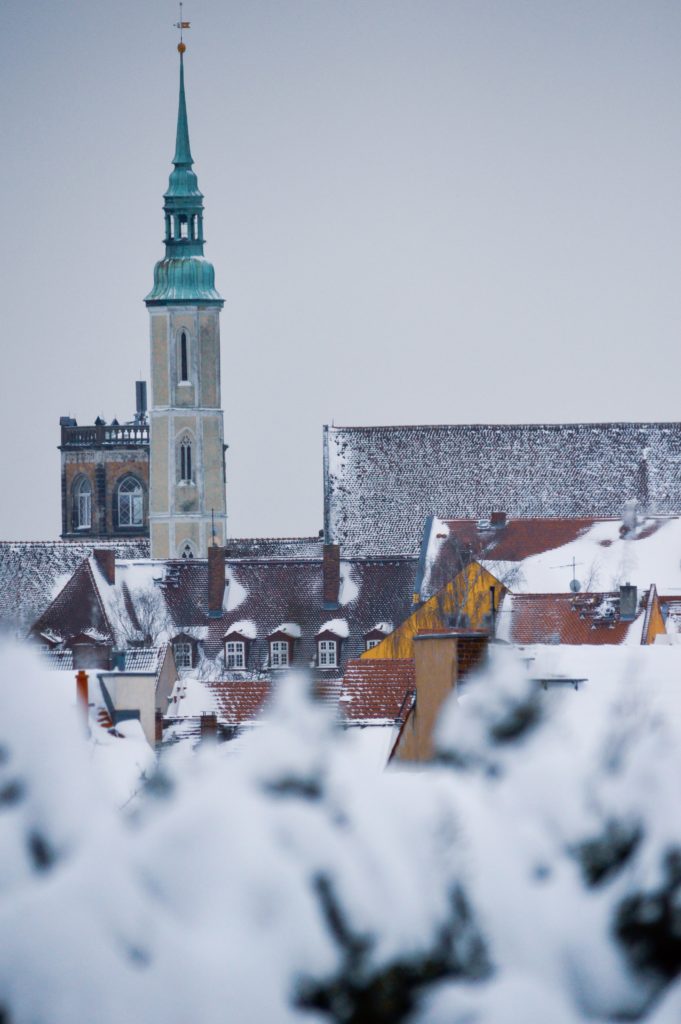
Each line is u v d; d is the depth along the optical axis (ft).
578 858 118.73
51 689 111.55
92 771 109.19
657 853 115.85
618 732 125.18
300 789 110.52
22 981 97.19
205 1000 98.12
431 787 117.08
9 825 105.70
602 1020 112.27
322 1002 103.55
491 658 139.44
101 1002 96.84
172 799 108.58
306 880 105.40
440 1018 106.73
